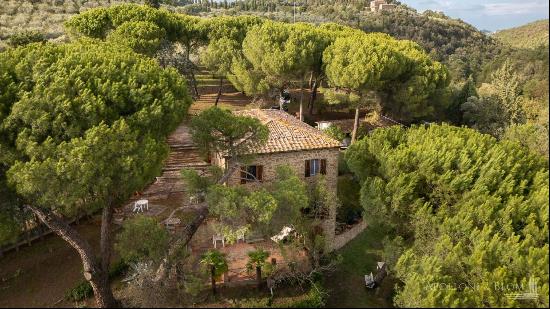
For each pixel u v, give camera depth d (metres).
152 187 28.08
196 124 18.56
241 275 19.75
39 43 18.50
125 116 16.20
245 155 20.70
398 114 43.12
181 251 18.14
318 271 20.05
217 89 53.69
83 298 18.42
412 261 16.73
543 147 20.95
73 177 14.18
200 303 17.94
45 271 20.22
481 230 17.25
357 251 23.45
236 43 45.84
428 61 43.62
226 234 16.22
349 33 49.53
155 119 16.16
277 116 29.00
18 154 14.97
